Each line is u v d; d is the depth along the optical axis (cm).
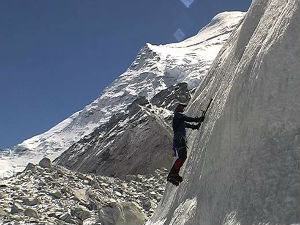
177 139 902
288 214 631
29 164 2539
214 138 841
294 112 691
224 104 848
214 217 760
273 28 784
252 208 679
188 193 896
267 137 711
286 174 665
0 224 1519
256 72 764
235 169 748
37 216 1684
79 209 1780
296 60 714
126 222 1642
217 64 1161
